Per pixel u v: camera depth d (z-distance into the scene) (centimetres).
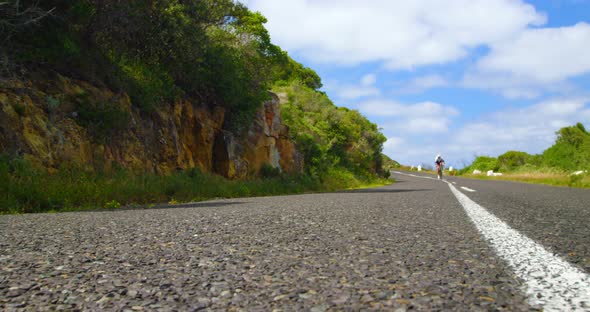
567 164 3425
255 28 2631
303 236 303
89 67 1121
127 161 1096
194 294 157
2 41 927
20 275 188
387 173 3638
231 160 1655
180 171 1302
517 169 4334
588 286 159
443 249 244
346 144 3106
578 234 301
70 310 140
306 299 149
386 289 160
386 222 384
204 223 390
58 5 1034
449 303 140
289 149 2192
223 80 1623
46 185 723
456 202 650
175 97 1407
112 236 310
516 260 210
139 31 1289
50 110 923
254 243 275
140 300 150
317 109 3162
